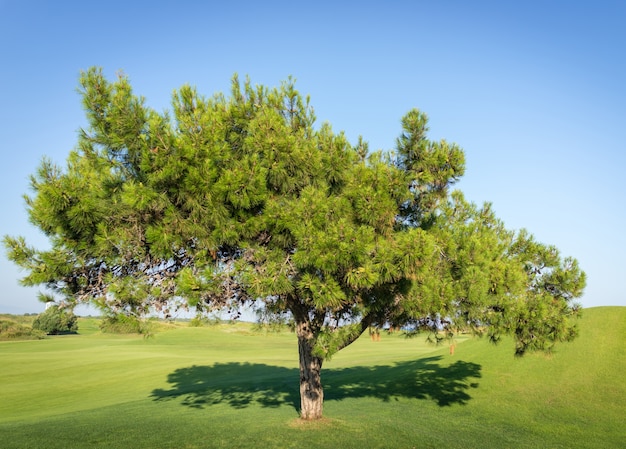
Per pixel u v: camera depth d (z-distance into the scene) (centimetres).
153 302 997
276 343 6034
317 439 1276
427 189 1262
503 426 1680
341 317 1248
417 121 1153
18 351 4528
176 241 958
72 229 963
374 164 1080
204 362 3584
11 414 2008
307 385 1480
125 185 905
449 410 1917
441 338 1363
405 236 968
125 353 4300
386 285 1166
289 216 962
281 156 1021
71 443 1254
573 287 1416
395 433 1405
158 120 955
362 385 2462
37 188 907
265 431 1363
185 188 930
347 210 1012
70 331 9125
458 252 1171
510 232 1565
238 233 992
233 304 1099
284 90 1322
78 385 2752
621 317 2602
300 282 960
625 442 1477
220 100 1221
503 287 1282
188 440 1283
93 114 1045
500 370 2438
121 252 985
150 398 2284
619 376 2083
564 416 1788
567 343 2503
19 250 943
